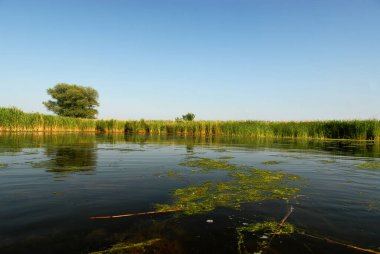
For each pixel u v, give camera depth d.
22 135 24.98
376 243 3.43
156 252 3.13
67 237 3.46
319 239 3.52
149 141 22.33
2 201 4.87
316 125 30.22
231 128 36.34
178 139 26.23
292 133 31.34
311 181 6.96
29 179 6.67
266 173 7.98
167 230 3.72
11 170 7.77
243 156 12.23
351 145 19.64
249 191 5.85
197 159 10.91
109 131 44.44
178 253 3.12
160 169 8.39
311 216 4.34
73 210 4.45
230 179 7.07
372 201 5.18
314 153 13.83
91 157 10.89
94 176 7.18
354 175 7.82
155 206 4.73
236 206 4.81
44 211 4.38
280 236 3.59
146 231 3.68
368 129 25.95
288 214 4.42
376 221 4.16
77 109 64.31
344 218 4.27
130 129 45.75
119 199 5.10
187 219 4.14
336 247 3.31
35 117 33.56
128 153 12.67
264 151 14.71
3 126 30.14
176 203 4.93
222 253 3.14
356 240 3.50
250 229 3.80
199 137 31.05
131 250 3.16
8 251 3.08
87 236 3.49
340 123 28.34
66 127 38.03
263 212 4.51
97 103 69.25
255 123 36.31
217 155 12.52
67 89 66.75
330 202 5.10
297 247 3.30
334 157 12.13
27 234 3.52
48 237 3.44
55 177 6.93
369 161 10.83
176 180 6.85
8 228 3.69
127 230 3.70
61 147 14.59
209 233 3.66
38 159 9.96
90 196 5.27
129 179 6.87
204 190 5.88
